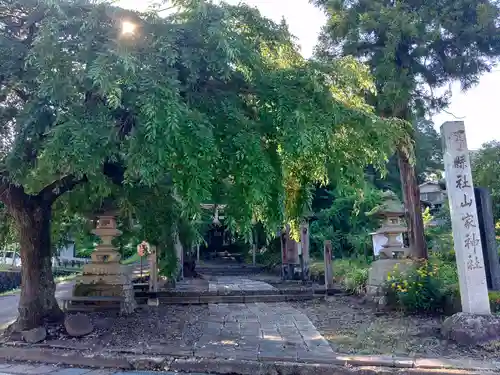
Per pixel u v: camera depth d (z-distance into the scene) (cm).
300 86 580
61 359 585
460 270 647
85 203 880
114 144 501
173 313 906
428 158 2467
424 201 2206
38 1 570
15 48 583
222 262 2433
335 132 619
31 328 672
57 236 972
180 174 470
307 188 750
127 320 816
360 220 1808
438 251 1291
